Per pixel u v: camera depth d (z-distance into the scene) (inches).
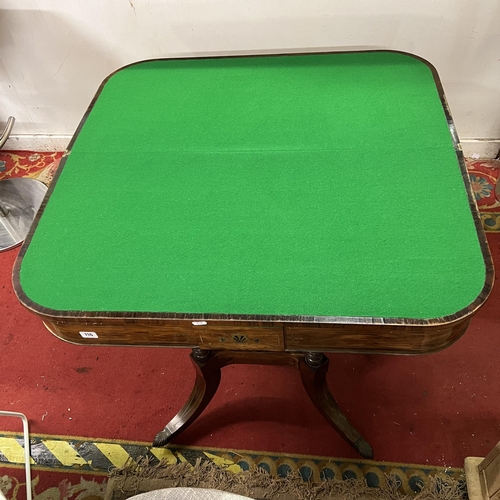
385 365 59.9
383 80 50.3
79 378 62.1
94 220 38.5
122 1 63.7
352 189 38.8
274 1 61.2
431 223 35.5
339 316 30.3
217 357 46.1
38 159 91.1
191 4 62.8
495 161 80.0
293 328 32.4
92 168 43.3
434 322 29.5
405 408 56.3
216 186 40.4
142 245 36.1
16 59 74.1
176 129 46.9
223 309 31.4
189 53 70.0
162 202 39.5
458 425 54.5
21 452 56.6
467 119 75.4
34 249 36.7
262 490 51.9
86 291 33.4
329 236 35.2
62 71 75.7
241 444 55.2
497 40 63.2
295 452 54.2
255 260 34.1
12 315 68.7
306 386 48.1
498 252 68.9
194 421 57.1
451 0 59.1
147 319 31.5
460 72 68.1
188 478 53.2
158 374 61.6
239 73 53.6
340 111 46.8
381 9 61.0
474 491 48.3
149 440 56.4
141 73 55.1
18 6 66.0
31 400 60.7
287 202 38.3
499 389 56.7
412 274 32.1
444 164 40.2
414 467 51.9
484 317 62.5
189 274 33.7
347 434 51.5
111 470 54.3
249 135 45.3
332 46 66.3
